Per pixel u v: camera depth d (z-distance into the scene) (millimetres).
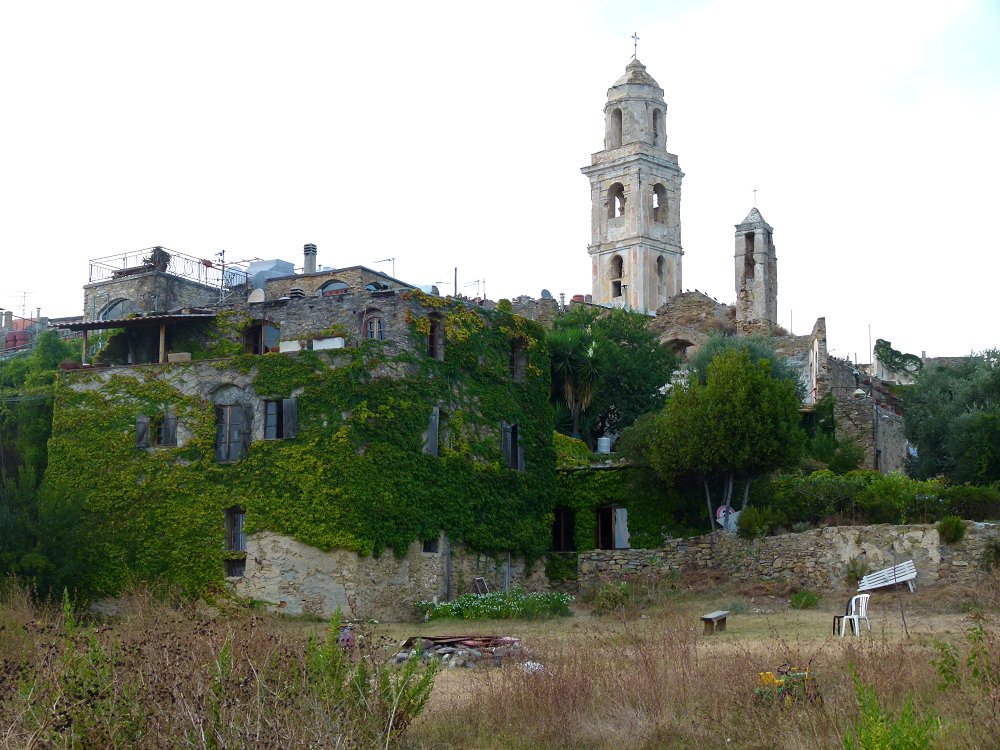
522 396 48000
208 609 40188
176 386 43062
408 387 42000
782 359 70062
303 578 39906
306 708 15695
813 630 31906
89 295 63406
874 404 63469
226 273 66188
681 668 20859
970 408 59062
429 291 65750
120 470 43062
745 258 83750
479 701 19984
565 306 79125
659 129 102625
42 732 14688
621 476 48969
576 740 18234
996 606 35188
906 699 16781
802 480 45156
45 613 29031
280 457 40812
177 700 15352
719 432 44531
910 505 42719
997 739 16016
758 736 17672
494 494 45375
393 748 17047
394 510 40656
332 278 63156
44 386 50000
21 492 41562
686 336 83438
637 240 98625
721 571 43875
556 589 47406
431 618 40375
